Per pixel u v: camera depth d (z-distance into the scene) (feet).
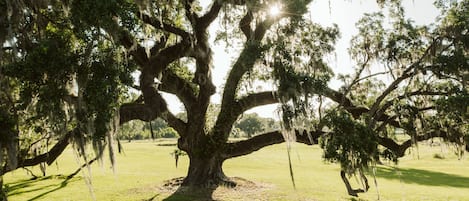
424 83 53.67
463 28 49.29
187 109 64.54
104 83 34.40
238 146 64.85
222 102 64.69
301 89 48.80
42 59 32.32
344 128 49.01
